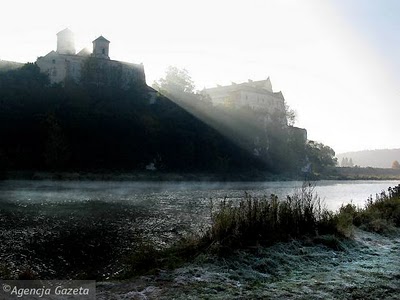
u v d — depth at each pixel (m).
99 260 12.43
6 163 57.44
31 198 34.41
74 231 17.83
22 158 65.00
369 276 8.08
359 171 149.25
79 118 77.25
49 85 94.75
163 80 127.25
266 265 8.78
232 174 92.12
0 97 76.75
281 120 135.12
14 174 57.41
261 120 120.19
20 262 12.10
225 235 10.32
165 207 28.69
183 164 87.56
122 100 94.88
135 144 82.12
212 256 9.29
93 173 68.62
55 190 44.72
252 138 111.38
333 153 164.38
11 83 86.38
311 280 7.78
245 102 137.50
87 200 33.66
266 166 109.44
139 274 8.69
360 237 12.63
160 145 86.75
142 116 88.44
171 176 77.50
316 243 11.26
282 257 9.48
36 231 17.77
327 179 121.06
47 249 14.01
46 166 67.00
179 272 8.26
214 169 91.88
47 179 57.75
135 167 80.12
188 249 10.09
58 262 12.16
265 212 11.70
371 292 6.96
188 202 33.06
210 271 8.35
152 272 8.43
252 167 104.31
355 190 60.66
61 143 68.56
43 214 23.98
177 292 6.93
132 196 39.47
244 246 10.12
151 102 104.12
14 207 27.42
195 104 113.06
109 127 80.06
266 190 55.41
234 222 10.80
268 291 7.00
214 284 7.41
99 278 9.89
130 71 110.19
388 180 130.38
